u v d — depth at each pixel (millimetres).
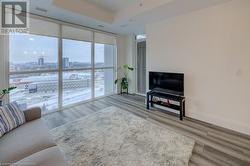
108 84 5773
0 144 1490
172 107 3674
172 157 1951
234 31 2725
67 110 4016
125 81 6066
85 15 3588
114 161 1879
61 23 3973
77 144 2279
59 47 3988
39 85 3686
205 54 3152
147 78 4465
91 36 4895
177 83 3525
